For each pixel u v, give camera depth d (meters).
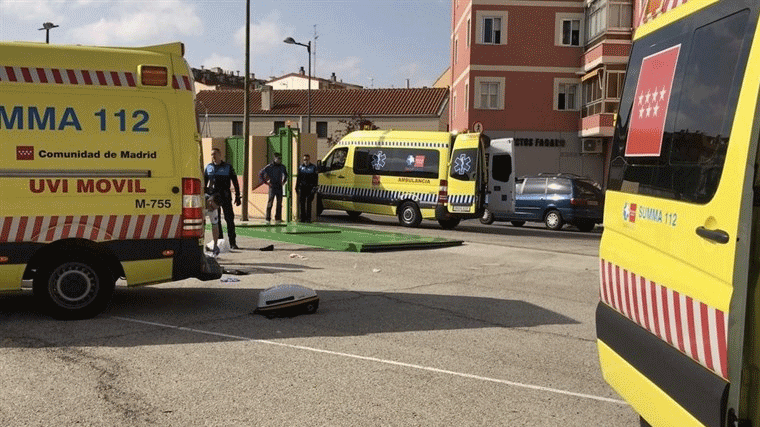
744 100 3.06
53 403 5.02
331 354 6.44
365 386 5.55
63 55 7.36
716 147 3.25
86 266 7.54
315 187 21.02
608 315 4.55
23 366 5.88
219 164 13.58
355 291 9.64
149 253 7.55
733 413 2.94
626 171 4.45
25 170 7.18
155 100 7.58
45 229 7.25
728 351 2.97
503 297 9.48
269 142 22.48
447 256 13.59
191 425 4.67
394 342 6.93
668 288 3.60
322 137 62.38
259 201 22.22
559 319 8.17
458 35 42.19
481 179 20.47
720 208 3.11
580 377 5.92
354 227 18.81
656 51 4.21
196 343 6.72
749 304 2.92
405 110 60.88
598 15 34.47
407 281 10.57
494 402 5.25
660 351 3.65
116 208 7.44
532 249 15.29
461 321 7.94
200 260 7.75
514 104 37.09
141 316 7.83
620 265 4.39
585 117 35.88
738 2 3.29
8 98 7.16
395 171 22.05
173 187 7.62
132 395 5.23
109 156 7.41
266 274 10.89
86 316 7.60
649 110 4.17
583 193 23.89
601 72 33.66
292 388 5.46
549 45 37.00
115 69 7.48
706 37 3.57
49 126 7.25
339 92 64.94
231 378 5.68
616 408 5.16
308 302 8.08
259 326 7.46
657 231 3.82
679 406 3.39
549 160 37.25
